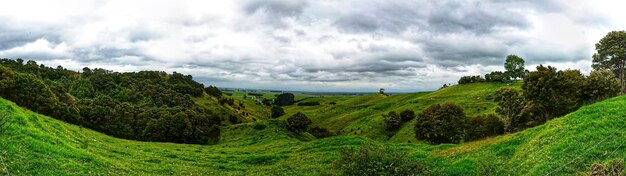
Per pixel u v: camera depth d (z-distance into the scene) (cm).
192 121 12888
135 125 12731
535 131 4316
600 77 8012
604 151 2964
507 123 9706
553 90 8081
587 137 3331
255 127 13112
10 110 4262
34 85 10125
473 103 16150
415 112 16925
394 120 15238
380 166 3438
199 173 4675
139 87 18225
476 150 4500
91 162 3781
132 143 7594
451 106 10769
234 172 4950
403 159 3562
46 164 3175
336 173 4019
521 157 3656
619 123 3481
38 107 9894
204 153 6881
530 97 8531
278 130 12662
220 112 18762
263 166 5409
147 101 16138
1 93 9525
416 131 11138
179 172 4556
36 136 3822
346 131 16625
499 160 3844
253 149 7969
